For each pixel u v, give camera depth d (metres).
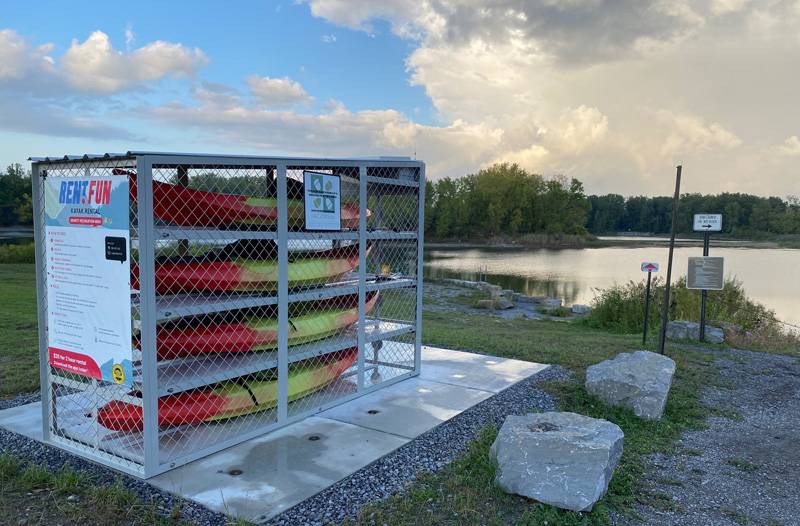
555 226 88.38
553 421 4.08
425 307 18.94
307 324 5.04
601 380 5.77
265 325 4.65
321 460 4.06
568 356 7.92
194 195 4.06
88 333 3.88
